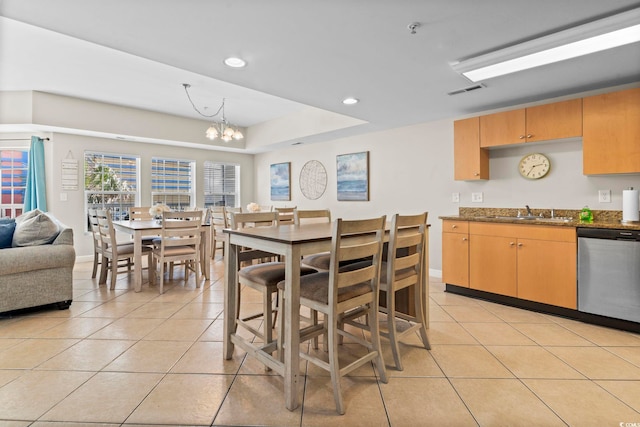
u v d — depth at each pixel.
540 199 3.44
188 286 3.94
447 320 2.85
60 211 5.18
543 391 1.78
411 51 2.30
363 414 1.60
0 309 2.76
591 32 1.95
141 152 5.98
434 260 4.35
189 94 4.66
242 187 7.38
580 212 3.17
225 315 2.12
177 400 1.69
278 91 3.12
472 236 3.44
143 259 5.75
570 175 3.25
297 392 1.67
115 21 1.88
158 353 2.21
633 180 2.91
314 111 5.24
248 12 1.81
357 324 2.17
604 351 2.25
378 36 2.09
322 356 2.23
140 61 3.54
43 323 2.72
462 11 1.82
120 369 1.99
